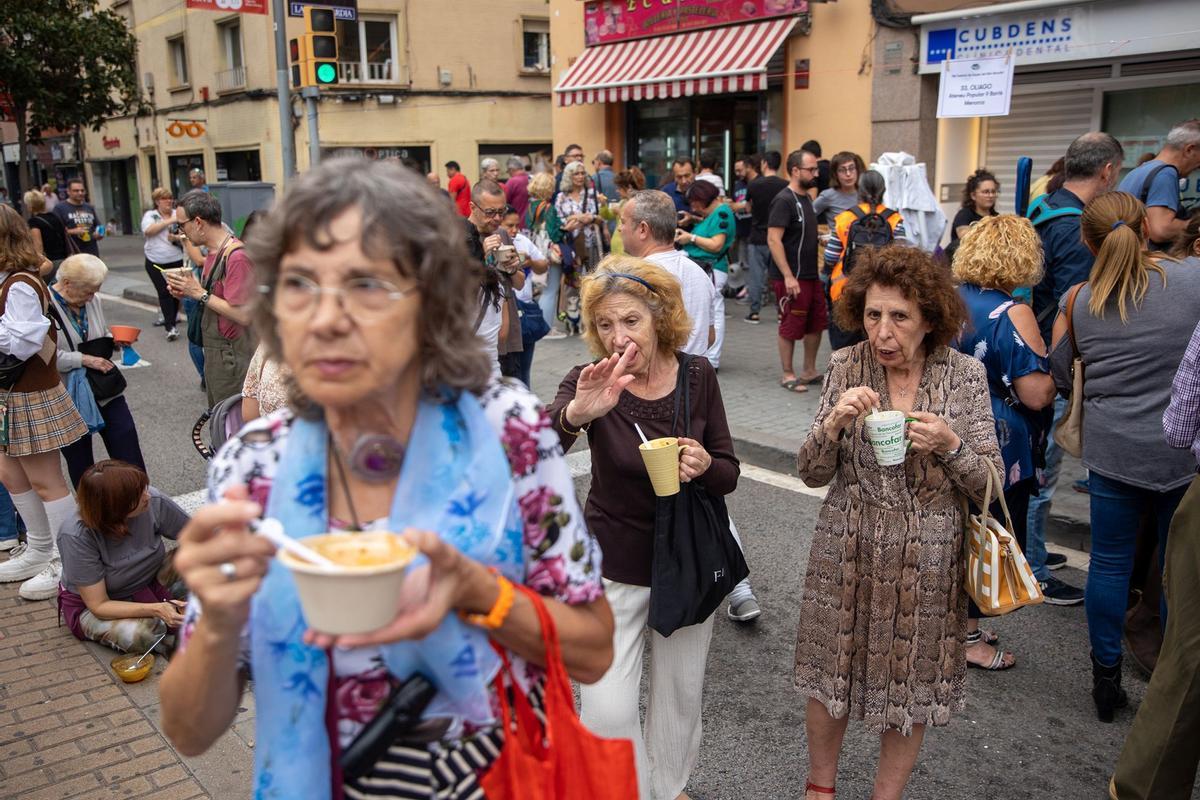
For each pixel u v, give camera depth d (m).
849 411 2.58
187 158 26.77
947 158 11.27
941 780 3.30
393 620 1.18
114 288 16.94
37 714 3.69
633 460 2.77
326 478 1.36
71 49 21.62
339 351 1.24
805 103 12.34
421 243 1.27
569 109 16.22
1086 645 4.19
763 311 12.34
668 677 2.90
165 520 4.32
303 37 10.25
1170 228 4.91
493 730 1.41
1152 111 9.58
